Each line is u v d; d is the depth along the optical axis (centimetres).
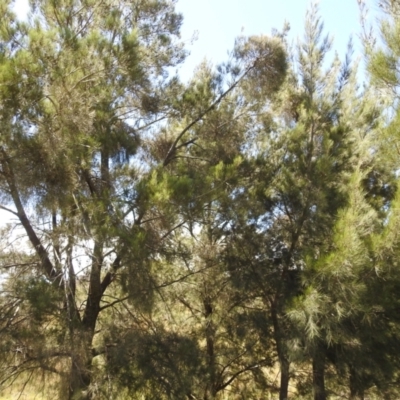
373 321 724
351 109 950
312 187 844
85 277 828
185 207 746
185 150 1041
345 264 619
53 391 722
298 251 877
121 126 917
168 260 774
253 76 979
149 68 921
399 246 583
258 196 920
